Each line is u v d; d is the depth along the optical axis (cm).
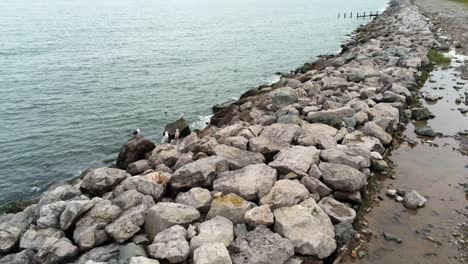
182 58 4181
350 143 1105
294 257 675
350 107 1358
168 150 1205
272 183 867
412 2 7725
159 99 2744
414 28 3562
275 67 3609
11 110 2569
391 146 1192
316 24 6962
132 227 746
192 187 903
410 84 1725
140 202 836
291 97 1603
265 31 6100
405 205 874
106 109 2566
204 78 3291
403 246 740
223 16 8762
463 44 2856
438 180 984
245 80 3175
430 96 1627
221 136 1252
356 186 865
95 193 948
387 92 1526
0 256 794
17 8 11719
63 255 717
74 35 6181
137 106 2603
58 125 2305
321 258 685
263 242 674
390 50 2475
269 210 751
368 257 711
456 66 2200
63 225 791
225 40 5316
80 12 10588
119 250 712
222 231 703
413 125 1362
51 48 4975
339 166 919
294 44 4847
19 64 4003
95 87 3105
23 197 1546
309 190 875
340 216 789
